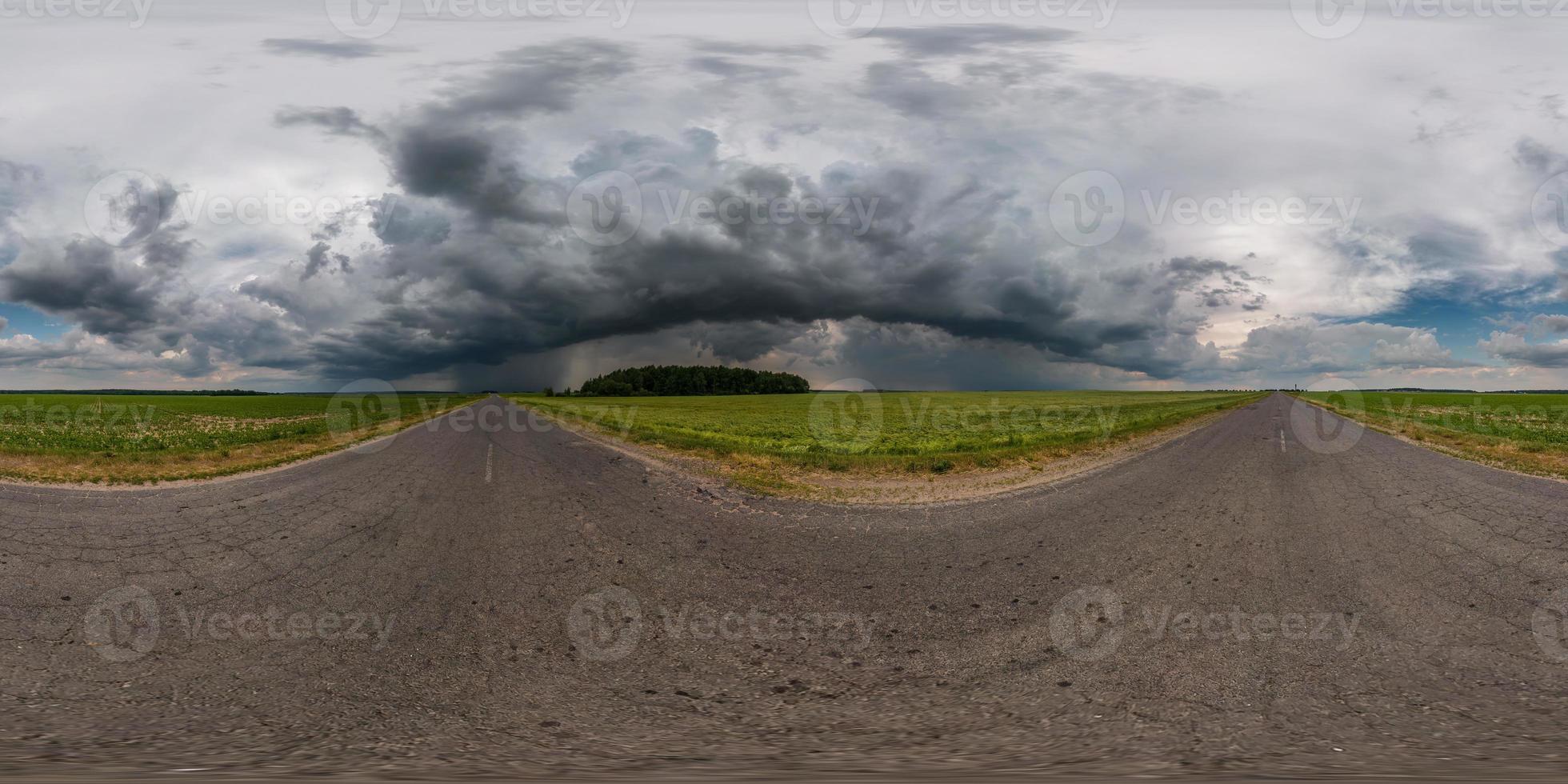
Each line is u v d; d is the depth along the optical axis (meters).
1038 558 7.61
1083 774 3.47
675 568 7.33
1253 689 4.50
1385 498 10.73
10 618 5.83
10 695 4.44
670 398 109.50
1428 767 3.52
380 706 4.34
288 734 3.96
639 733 3.99
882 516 9.87
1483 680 4.58
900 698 4.44
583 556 7.82
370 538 8.66
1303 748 3.74
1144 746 3.79
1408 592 6.32
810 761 3.64
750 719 4.16
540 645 5.35
